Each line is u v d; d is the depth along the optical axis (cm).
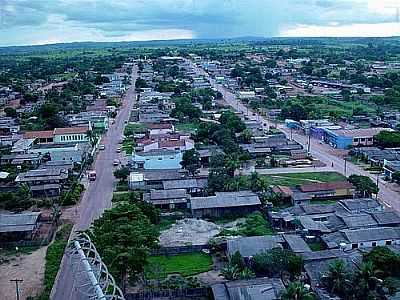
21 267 7138
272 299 5672
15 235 8038
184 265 7081
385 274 6238
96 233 6762
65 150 12875
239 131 14975
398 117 17450
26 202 9588
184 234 8112
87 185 10825
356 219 8131
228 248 7212
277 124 17350
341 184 9875
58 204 9656
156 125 16250
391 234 7562
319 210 8681
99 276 4769
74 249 5444
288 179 11069
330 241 7506
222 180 10044
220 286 6031
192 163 11719
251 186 9950
